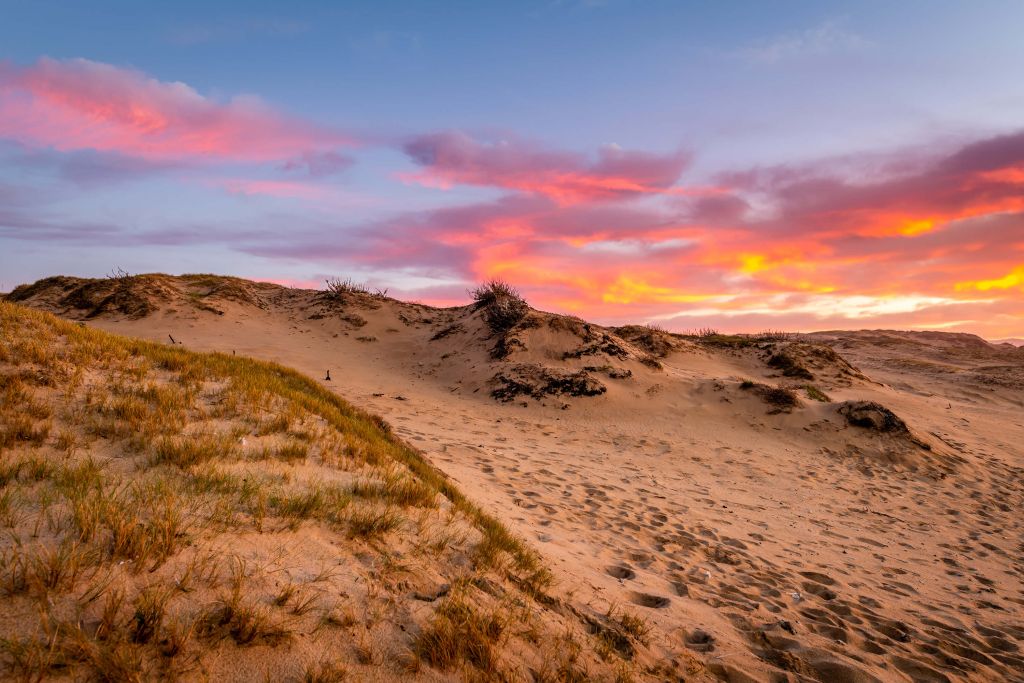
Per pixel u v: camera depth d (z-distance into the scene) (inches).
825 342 2684.5
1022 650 219.9
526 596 168.6
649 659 154.0
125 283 1455.5
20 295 1503.4
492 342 1174.3
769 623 208.2
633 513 364.8
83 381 265.4
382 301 1636.3
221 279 1887.3
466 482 358.9
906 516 464.8
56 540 120.6
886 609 248.8
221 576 124.7
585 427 781.3
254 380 372.5
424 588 151.3
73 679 88.5
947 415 1104.2
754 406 879.1
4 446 175.6
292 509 170.4
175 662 97.5
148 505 148.6
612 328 1529.3
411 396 904.9
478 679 117.3
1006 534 434.6
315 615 122.1
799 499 488.7
